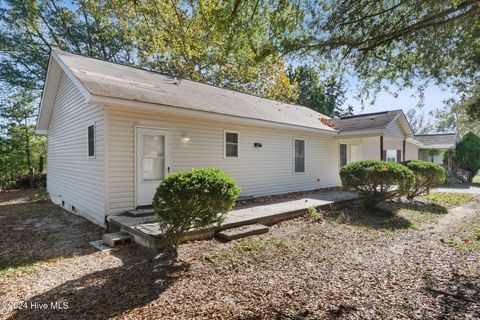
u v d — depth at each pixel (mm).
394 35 4016
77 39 18312
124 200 6207
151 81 8148
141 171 6500
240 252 4332
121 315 2611
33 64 17422
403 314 2586
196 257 4109
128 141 6289
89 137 6801
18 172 14781
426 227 6227
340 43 4246
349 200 8578
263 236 5246
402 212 7668
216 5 4199
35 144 15781
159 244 4387
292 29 4082
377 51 4535
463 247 4703
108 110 5965
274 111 10812
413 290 3094
